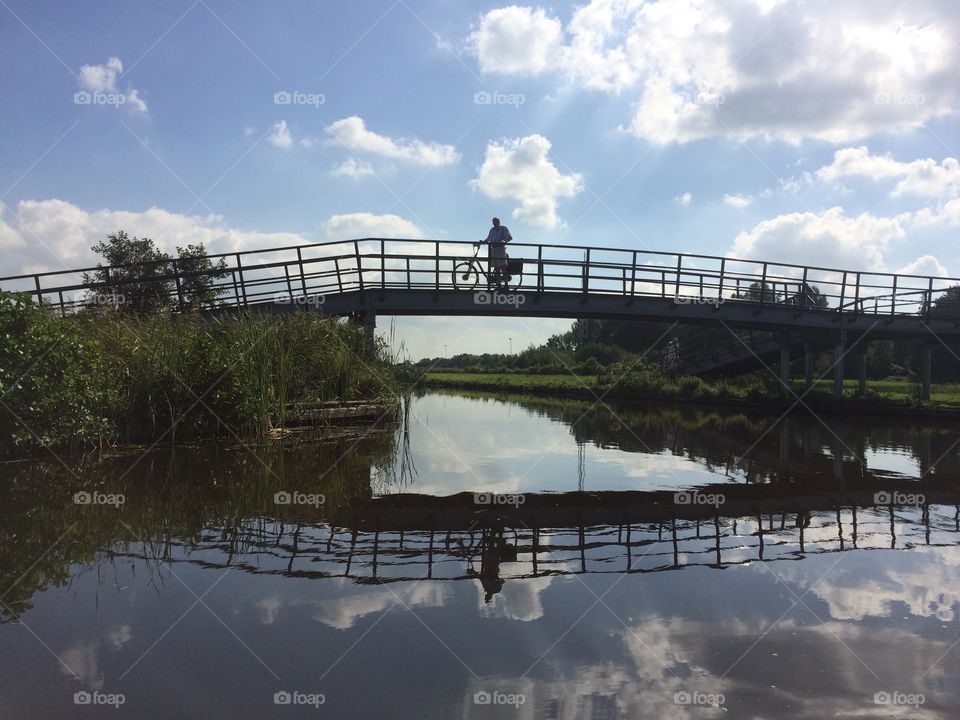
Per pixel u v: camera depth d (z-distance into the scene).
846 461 7.54
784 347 19.00
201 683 2.07
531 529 4.17
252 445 7.89
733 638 2.51
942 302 19.62
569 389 27.48
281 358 9.04
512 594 2.94
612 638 2.48
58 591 2.89
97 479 5.47
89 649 2.31
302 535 3.89
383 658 2.27
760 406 18.86
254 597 2.84
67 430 6.69
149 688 2.04
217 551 3.52
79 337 6.95
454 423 12.31
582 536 4.00
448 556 3.52
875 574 3.31
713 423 13.27
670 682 2.15
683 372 24.28
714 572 3.30
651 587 3.07
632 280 15.20
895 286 17.30
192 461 6.53
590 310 15.02
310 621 2.59
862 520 4.52
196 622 2.55
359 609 2.72
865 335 18.64
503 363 53.19
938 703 2.04
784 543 3.88
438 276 14.12
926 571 3.37
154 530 3.92
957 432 11.81
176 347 7.77
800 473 6.58
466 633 2.50
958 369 32.25
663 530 4.17
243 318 9.52
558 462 7.14
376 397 11.28
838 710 2.00
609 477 6.20
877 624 2.67
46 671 2.14
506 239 14.28
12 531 3.85
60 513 4.29
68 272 12.87
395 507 4.74
